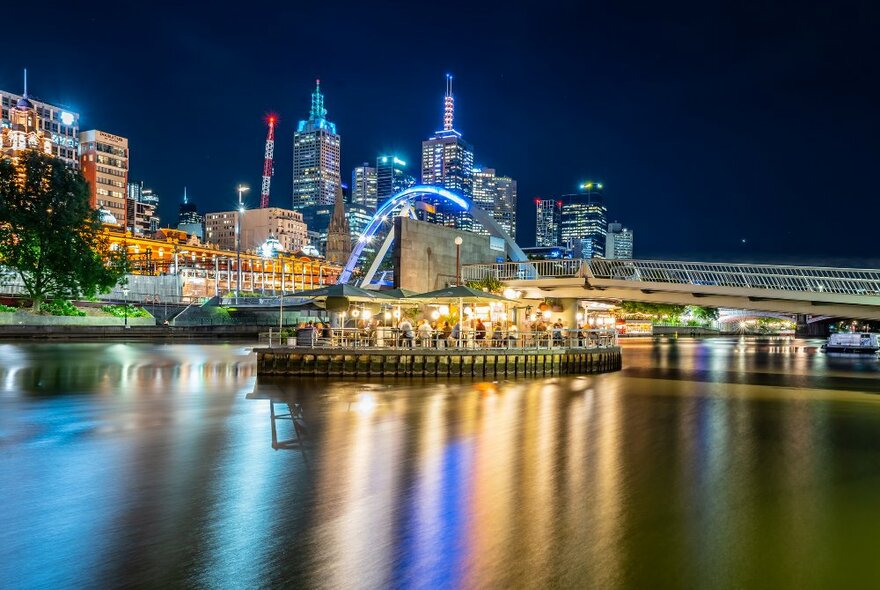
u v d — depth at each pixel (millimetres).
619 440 17781
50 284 76562
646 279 49250
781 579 8328
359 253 105562
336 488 12203
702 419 22203
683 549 9320
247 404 23891
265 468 13727
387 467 13930
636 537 9781
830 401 28125
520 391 29703
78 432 17891
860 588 8086
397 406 23656
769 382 37500
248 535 9617
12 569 8352
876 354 72625
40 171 72750
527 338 43250
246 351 59156
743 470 14383
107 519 10305
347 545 9258
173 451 15422
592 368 43469
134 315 90625
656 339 126125
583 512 10938
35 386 29203
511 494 11953
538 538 9641
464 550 9117
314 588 7859
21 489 11984
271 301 105625
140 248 178875
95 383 30797
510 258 71688
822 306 44188
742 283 45344
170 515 10531
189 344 73000
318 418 20688
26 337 70188
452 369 36406
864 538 9891
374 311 45281
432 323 46375
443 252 57031
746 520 10703
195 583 7969
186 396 26172
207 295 151000
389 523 10195
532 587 7953
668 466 14625
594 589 7934
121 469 13570
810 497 12195
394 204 99625
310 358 35188
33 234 72562
